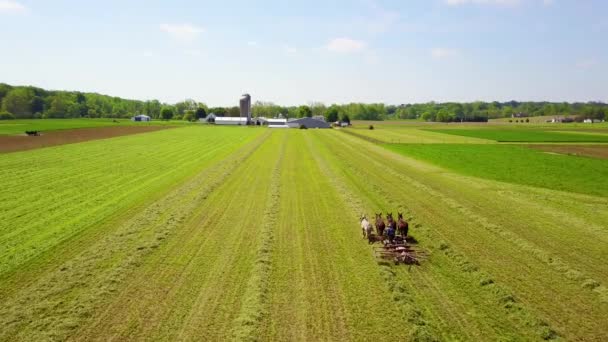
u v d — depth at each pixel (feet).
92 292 52.34
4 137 271.49
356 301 50.98
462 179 142.51
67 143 242.37
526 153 231.71
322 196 109.40
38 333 43.04
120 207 94.79
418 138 357.00
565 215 93.86
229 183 126.00
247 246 69.92
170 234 75.82
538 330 44.73
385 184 130.93
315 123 579.89
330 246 70.69
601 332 44.80
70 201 100.32
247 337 42.37
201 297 51.34
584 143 303.89
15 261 62.23
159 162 171.01
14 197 103.81
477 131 483.51
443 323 46.19
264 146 252.01
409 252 67.77
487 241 75.25
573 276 59.16
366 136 378.94
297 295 52.42
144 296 51.52
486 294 53.62
